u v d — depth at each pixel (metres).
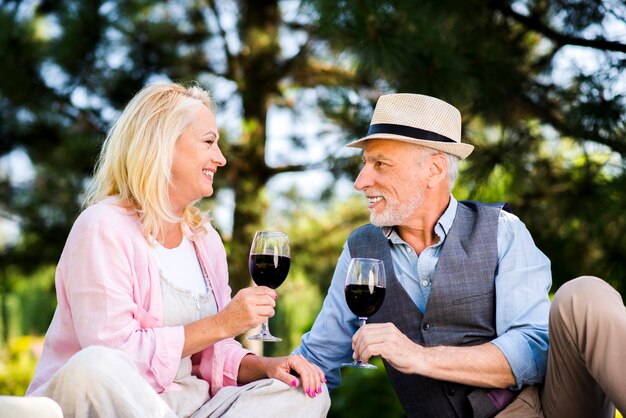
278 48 7.41
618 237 5.03
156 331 2.40
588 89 4.73
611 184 4.83
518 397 2.59
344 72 6.95
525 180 5.03
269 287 2.62
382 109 2.81
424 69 4.51
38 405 1.92
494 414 2.60
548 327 2.47
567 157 5.29
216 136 2.65
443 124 2.79
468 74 4.73
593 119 4.66
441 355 2.49
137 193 2.53
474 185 4.93
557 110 5.17
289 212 7.49
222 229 7.04
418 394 2.74
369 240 2.89
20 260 7.04
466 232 2.77
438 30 4.77
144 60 6.94
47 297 8.45
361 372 5.57
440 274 2.71
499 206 2.85
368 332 2.46
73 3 6.75
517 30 5.17
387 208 2.75
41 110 6.80
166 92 2.63
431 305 2.70
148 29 6.91
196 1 7.52
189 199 2.63
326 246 7.70
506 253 2.73
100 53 6.79
